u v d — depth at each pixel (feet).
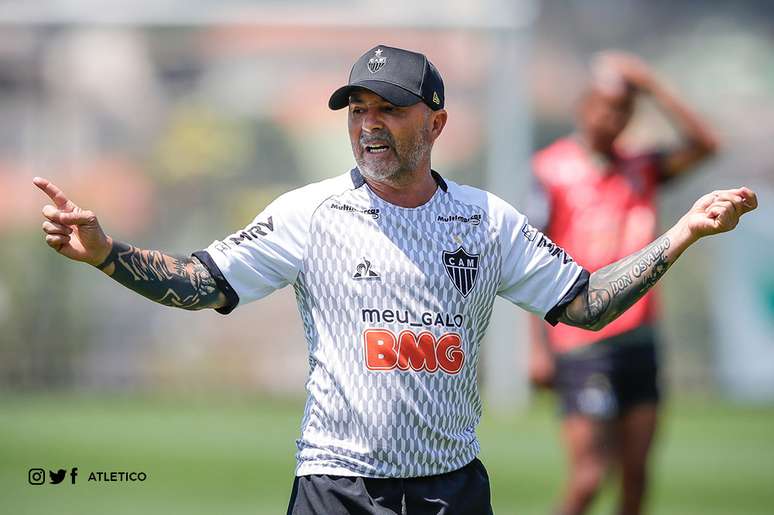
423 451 50.85
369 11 203.41
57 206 47.39
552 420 160.97
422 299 51.29
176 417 160.04
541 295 53.88
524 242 53.88
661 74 265.95
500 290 54.29
